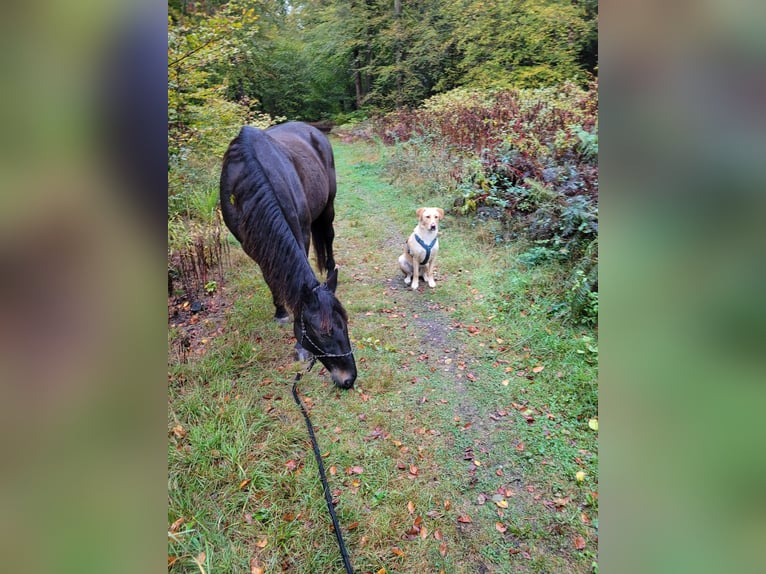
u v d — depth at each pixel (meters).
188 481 2.03
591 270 3.43
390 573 1.72
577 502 2.00
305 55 13.66
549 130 5.51
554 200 4.38
